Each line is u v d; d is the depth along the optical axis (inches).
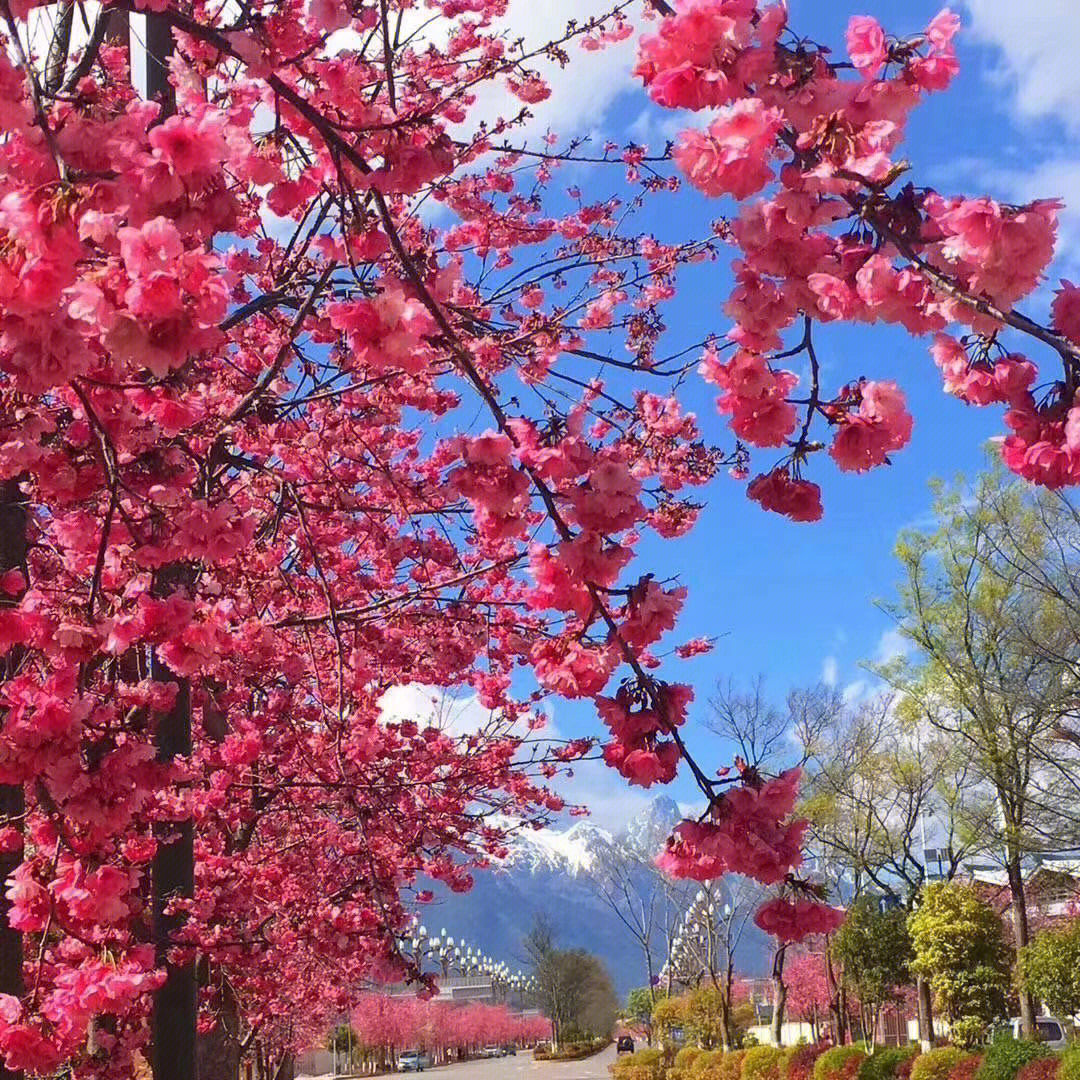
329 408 295.3
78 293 88.1
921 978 943.0
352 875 354.3
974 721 785.6
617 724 108.7
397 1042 2728.8
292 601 327.6
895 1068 790.5
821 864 1042.1
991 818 792.3
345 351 277.1
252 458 280.5
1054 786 746.2
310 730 325.7
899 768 962.1
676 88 91.0
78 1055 278.5
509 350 242.1
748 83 93.0
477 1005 3518.7
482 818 386.6
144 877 246.5
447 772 371.6
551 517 108.1
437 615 301.1
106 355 123.9
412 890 435.2
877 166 89.1
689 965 1748.3
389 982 259.9
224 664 266.8
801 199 94.1
